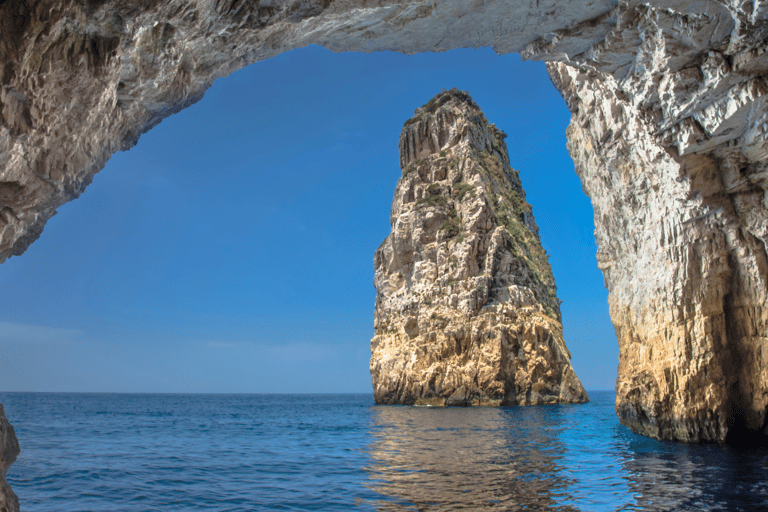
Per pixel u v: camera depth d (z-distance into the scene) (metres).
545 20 10.34
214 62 8.17
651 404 17.58
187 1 6.40
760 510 8.91
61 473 15.42
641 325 18.95
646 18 10.30
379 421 34.69
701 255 15.67
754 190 14.32
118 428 34.47
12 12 4.92
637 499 9.81
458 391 49.97
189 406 81.56
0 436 5.72
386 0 8.20
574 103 22.12
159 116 8.34
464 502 9.99
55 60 5.39
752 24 9.70
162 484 13.52
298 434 28.03
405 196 66.06
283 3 7.39
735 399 15.64
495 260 56.50
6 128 5.25
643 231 18.48
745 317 15.44
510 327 51.31
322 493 11.72
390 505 10.08
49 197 6.55
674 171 14.72
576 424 27.80
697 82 11.55
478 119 71.62
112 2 5.57
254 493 12.17
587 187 23.64
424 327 54.88
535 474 12.88
